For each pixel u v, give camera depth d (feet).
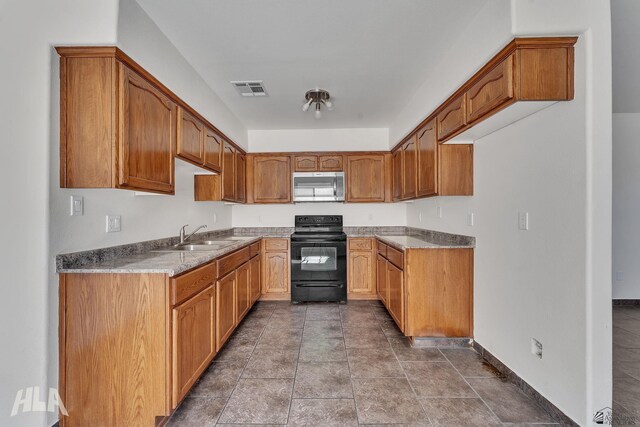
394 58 7.88
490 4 5.71
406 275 8.68
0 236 4.80
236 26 6.48
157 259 6.29
